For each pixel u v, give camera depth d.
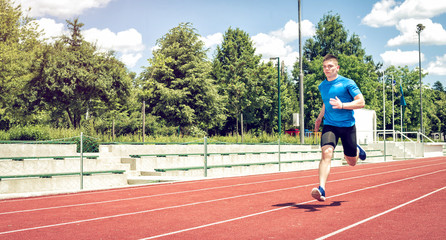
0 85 25.86
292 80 81.00
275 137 28.28
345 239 4.43
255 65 62.03
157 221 5.85
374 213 6.10
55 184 11.61
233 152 20.25
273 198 8.26
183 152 18.20
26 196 8.95
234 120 58.88
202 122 47.41
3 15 32.16
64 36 27.75
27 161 12.77
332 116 6.17
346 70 63.12
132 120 29.16
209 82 46.00
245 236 4.71
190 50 45.78
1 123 28.41
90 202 8.08
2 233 5.15
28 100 26.17
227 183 11.97
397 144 32.25
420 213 6.04
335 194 8.67
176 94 42.50
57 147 15.13
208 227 5.32
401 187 9.85
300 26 25.08
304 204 7.24
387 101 75.00
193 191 9.89
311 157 22.31
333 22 76.81
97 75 26.83
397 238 4.43
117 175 13.03
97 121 26.86
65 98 26.53
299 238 4.53
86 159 14.07
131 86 29.30
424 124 78.69
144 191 9.97
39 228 5.45
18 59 26.95
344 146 6.34
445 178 12.34
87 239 4.73
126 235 4.91
